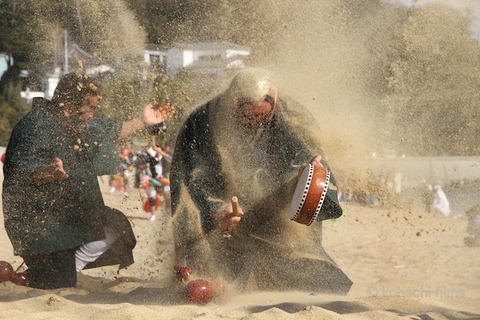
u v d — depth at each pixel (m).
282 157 7.06
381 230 16.73
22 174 7.17
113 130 7.55
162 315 5.61
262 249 7.08
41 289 7.34
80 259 7.49
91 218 7.43
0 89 31.94
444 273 9.80
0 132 32.34
